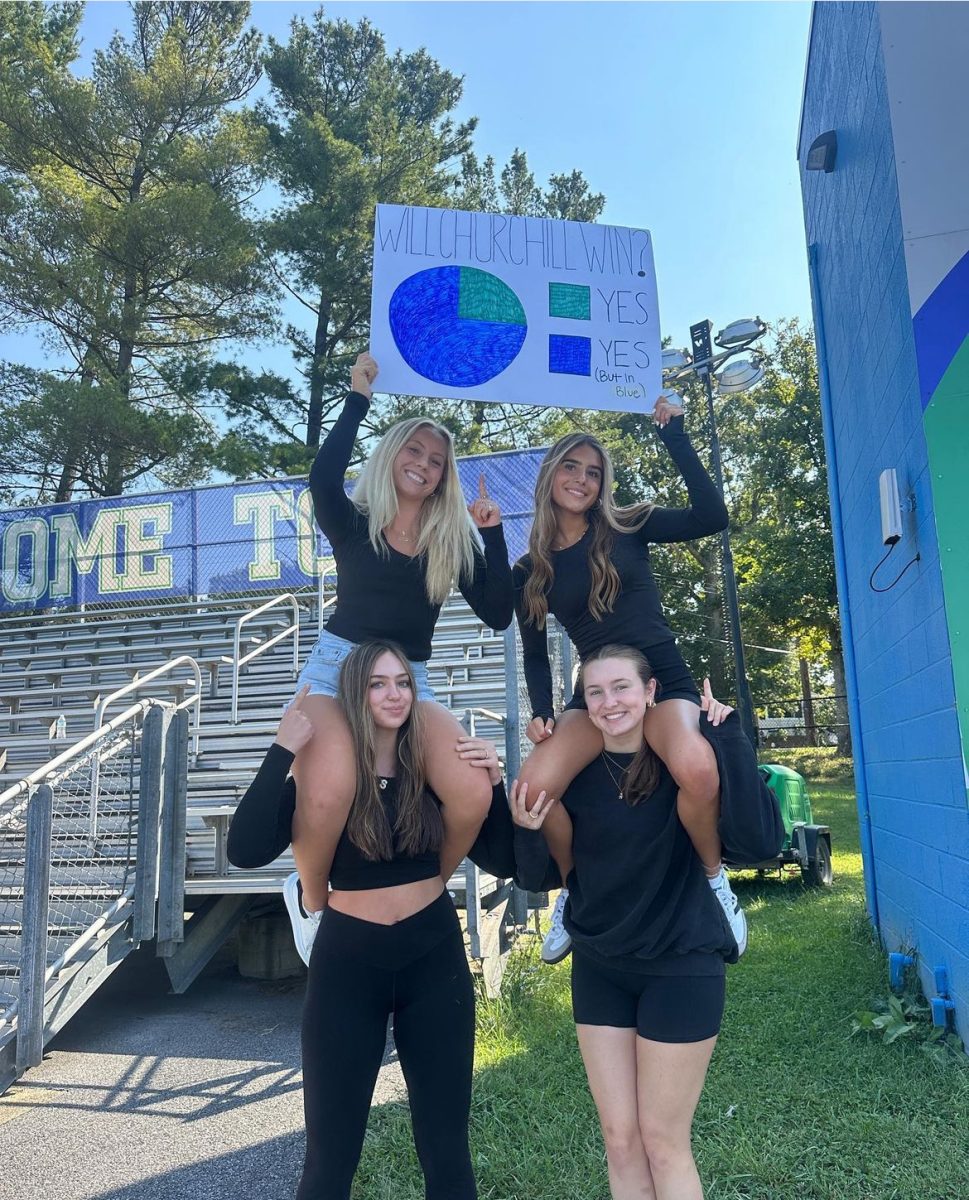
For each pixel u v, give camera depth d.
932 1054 4.48
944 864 4.84
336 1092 2.48
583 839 2.71
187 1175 3.84
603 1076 2.65
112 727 5.92
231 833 2.45
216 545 13.70
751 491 33.56
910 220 4.66
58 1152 4.10
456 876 6.23
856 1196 3.27
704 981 2.59
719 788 2.56
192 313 22.48
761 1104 4.07
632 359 3.32
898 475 5.29
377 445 2.94
